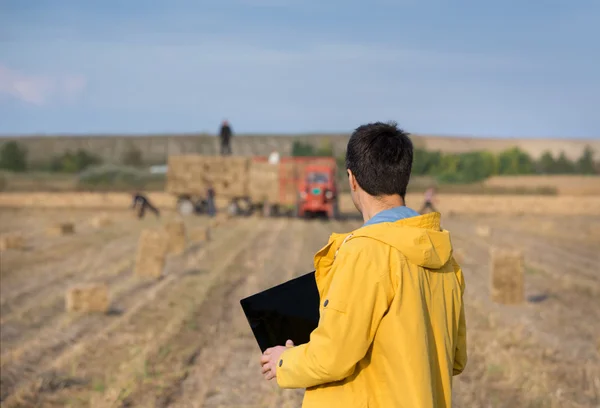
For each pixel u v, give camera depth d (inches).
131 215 1385.3
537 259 733.9
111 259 705.0
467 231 1097.4
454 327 109.8
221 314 432.8
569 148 4357.8
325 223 1220.5
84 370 309.7
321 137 4694.9
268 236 971.3
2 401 264.4
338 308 98.0
